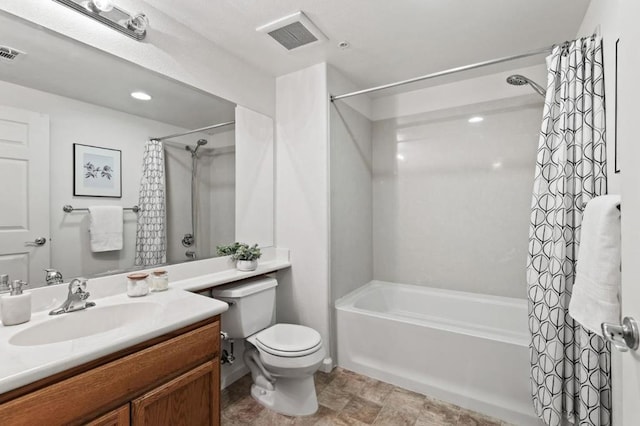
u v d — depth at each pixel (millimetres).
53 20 1355
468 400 1920
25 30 1294
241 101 2307
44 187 1357
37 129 1335
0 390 783
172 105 1855
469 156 2770
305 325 2484
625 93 708
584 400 1455
